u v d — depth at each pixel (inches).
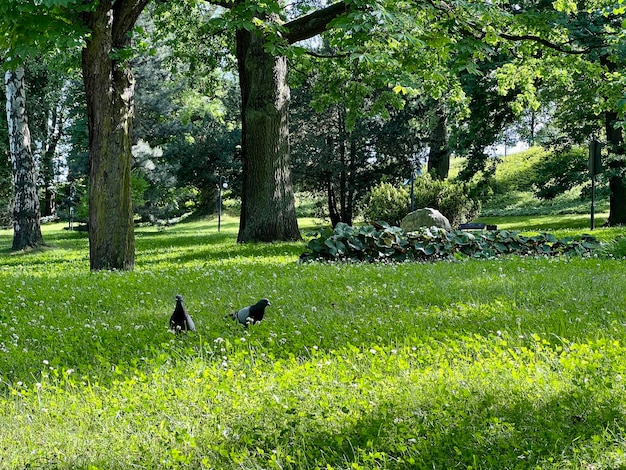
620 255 673.6
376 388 228.1
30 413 231.0
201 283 520.4
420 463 169.3
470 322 344.5
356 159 1539.1
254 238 979.3
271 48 595.8
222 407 220.4
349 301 416.2
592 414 192.7
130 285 524.4
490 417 197.5
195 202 2768.2
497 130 1514.5
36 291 515.5
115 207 690.8
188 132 2210.9
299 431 194.9
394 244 690.8
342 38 571.5
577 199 2048.5
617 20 1145.4
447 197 1230.9
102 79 680.4
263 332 327.3
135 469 178.9
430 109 1515.7
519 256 687.1
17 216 1253.7
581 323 323.9
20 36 537.0
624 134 1375.5
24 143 1251.2
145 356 301.6
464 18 617.9
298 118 1536.7
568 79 1059.3
